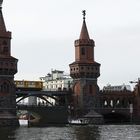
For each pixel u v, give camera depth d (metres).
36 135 115.31
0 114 177.25
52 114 191.12
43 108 190.00
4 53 185.38
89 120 194.12
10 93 183.62
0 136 111.62
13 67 184.50
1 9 190.50
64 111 192.88
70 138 105.31
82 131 131.50
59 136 111.62
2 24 188.50
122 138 104.75
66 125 174.38
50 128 149.75
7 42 187.00
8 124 174.50
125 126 165.88
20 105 186.62
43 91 199.38
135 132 126.38
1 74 182.38
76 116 199.25
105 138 104.75
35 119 198.38
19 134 118.94
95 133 122.19
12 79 184.88
